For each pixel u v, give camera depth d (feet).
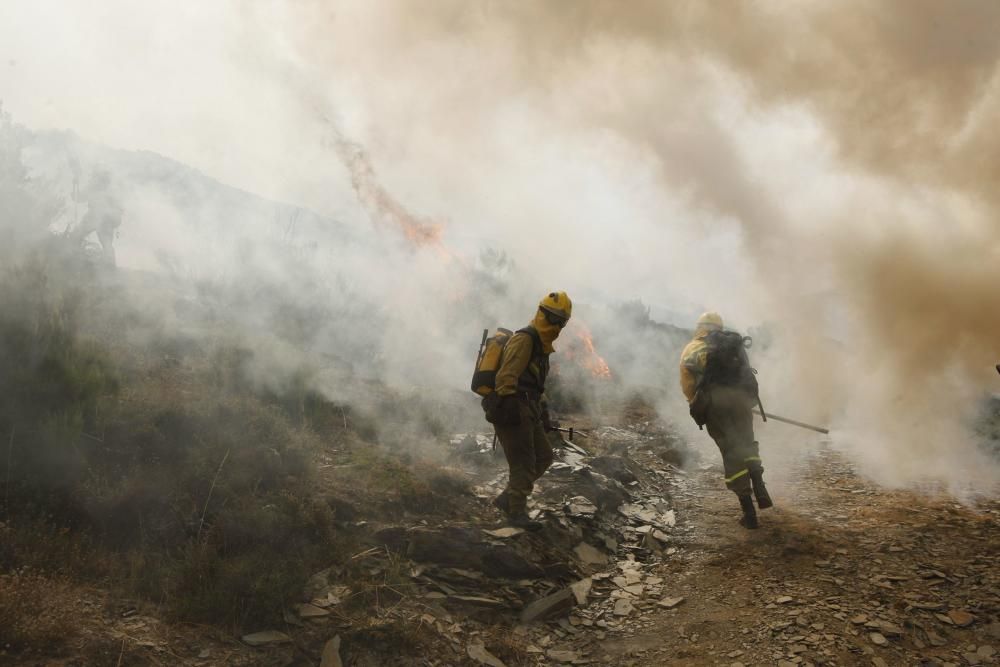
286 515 12.50
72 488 11.53
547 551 14.43
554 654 11.65
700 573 14.69
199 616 10.07
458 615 11.96
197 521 11.87
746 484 16.72
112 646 8.97
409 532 13.44
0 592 8.91
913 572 13.70
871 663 10.87
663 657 11.60
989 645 11.07
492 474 18.37
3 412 12.32
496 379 14.84
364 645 10.47
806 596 13.07
